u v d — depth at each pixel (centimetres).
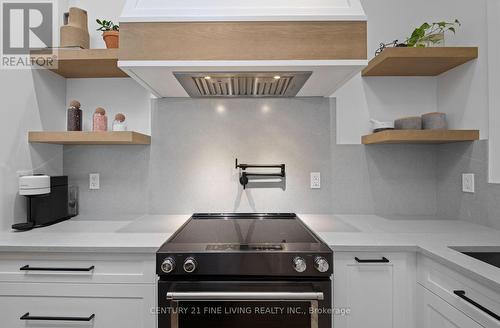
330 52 123
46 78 169
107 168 184
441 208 179
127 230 142
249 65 123
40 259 119
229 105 184
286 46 123
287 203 183
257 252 107
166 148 183
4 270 119
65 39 162
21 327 119
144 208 184
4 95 144
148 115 184
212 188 183
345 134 184
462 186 162
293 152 183
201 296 104
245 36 123
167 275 108
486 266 94
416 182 184
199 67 125
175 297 104
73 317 118
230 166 183
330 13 124
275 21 123
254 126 183
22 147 153
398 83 185
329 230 142
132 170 184
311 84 155
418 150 184
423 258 117
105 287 118
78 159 184
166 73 134
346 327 119
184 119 183
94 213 183
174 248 110
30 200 146
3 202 142
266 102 183
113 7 184
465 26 160
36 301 118
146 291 117
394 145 184
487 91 146
